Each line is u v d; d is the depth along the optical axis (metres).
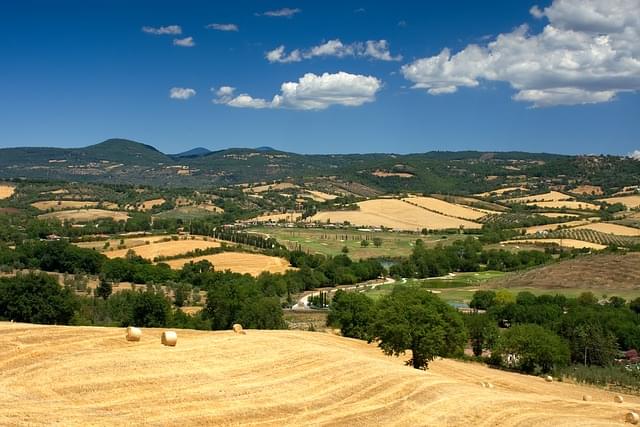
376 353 65.44
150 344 38.97
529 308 122.31
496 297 135.75
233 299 104.81
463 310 133.88
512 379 70.56
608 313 112.94
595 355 97.12
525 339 85.56
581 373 86.06
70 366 31.98
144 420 27.09
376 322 61.59
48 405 27.06
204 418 28.52
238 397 31.97
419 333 59.34
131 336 39.09
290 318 126.56
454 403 36.00
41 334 37.62
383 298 67.00
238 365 37.19
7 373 30.27
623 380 82.62
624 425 38.59
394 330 58.78
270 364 38.28
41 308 91.44
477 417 34.44
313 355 41.22
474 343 99.19
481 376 68.38
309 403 32.84
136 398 29.56
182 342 40.94
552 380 75.81
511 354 89.31
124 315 101.81
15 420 24.69
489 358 91.88
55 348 34.91
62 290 102.94
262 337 45.47
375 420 31.84
